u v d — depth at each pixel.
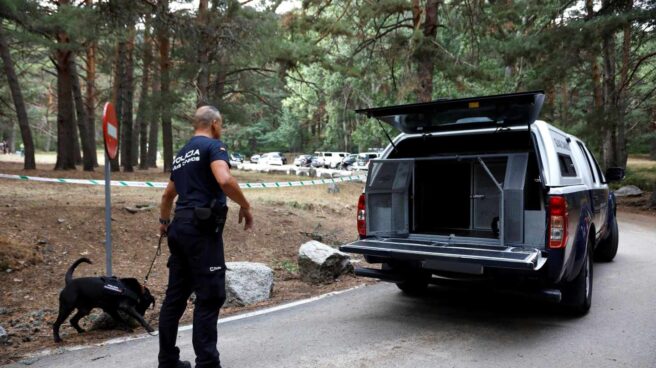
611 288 6.25
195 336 3.44
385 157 5.54
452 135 5.37
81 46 16.56
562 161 5.07
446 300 5.81
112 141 5.23
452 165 5.52
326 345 4.29
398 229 5.25
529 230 4.39
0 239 6.94
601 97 23.80
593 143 18.45
